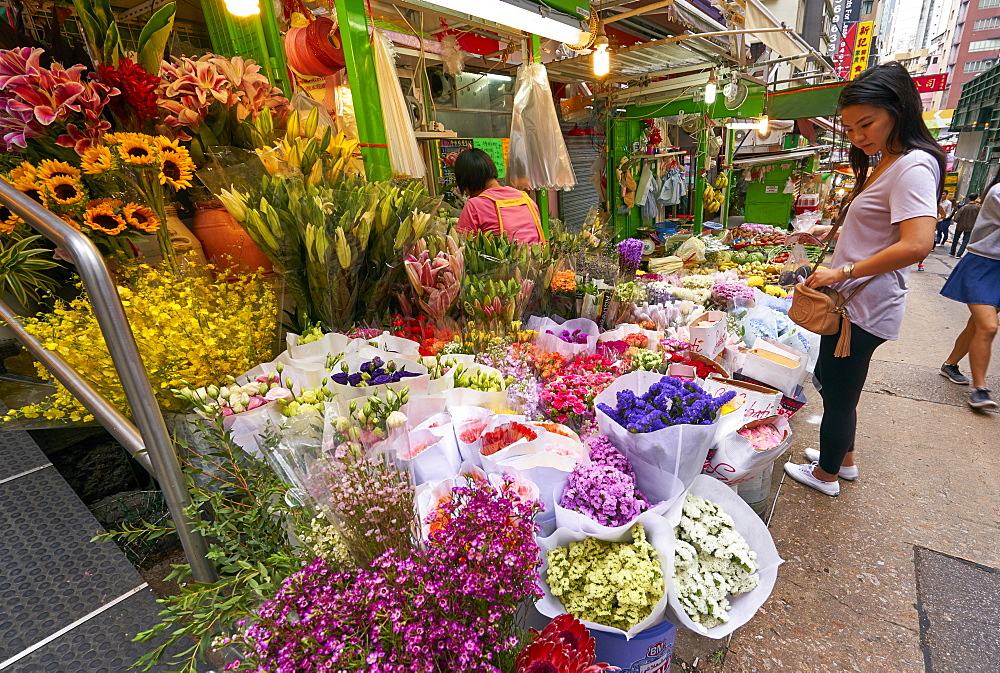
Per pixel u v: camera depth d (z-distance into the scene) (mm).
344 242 1670
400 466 1167
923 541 2201
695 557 1381
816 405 3594
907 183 1848
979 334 3295
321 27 2570
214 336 1583
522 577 894
